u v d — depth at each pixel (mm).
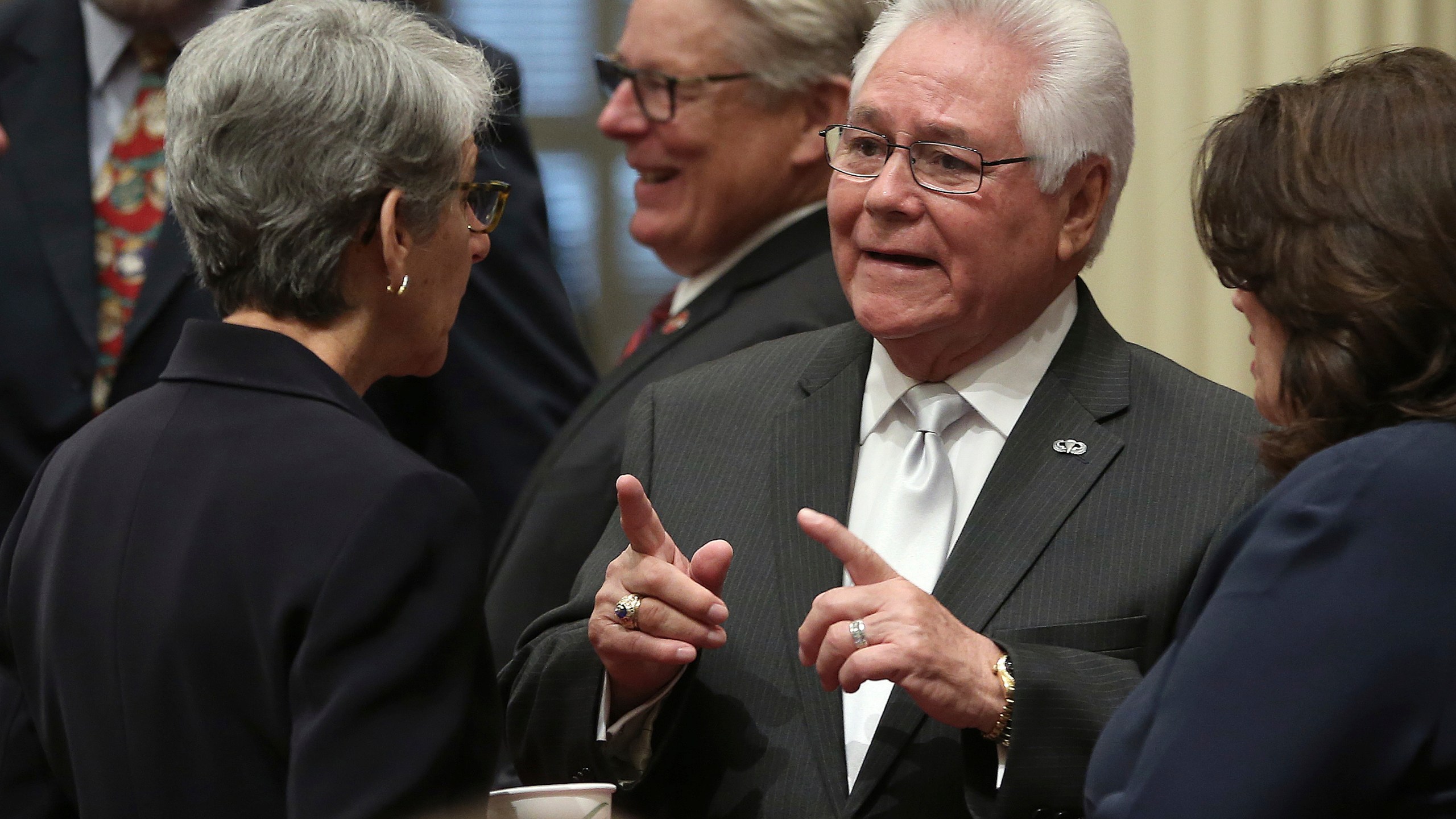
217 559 5438
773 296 9953
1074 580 6797
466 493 5758
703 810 6938
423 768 5227
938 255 7016
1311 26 11516
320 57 5922
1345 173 5195
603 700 6930
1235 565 5027
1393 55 5492
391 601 5355
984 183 7008
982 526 7012
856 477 7465
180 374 5973
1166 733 4879
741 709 6980
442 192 6172
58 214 11266
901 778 6602
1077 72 7109
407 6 8789
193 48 6055
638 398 8242
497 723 5809
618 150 21516
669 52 10555
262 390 5805
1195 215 5828
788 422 7656
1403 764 4633
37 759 5992
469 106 6289
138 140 11445
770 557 7262
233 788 5367
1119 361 7527
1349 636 4660
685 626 6508
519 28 21500
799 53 10430
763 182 10656
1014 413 7363
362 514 5426
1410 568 4688
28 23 11641
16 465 11086
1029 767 6156
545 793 6023
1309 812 4637
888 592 6207
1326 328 5184
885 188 7039
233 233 5891
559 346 12109
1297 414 5395
